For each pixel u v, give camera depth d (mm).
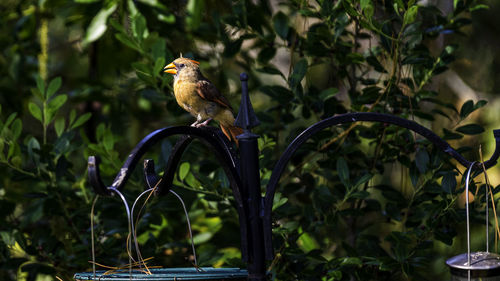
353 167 9055
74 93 10680
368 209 8859
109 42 10656
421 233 8102
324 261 8203
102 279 4539
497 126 12188
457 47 8516
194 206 9711
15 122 8633
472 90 12562
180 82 6785
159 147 10914
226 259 8656
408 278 8461
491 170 11539
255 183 5059
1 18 11359
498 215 8578
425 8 8703
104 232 9078
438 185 8250
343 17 8562
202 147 9508
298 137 5020
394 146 8828
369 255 8609
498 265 4742
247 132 5039
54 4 9586
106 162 9000
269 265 8461
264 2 9648
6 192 10156
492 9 12242
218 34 9609
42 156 8672
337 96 10180
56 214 8945
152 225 9680
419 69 8781
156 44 8430
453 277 4879
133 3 8680
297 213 8703
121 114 11055
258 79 10922
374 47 9016
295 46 9227
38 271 8805
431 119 8617
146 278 4527
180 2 10391
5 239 8992
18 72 10812
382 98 8625
